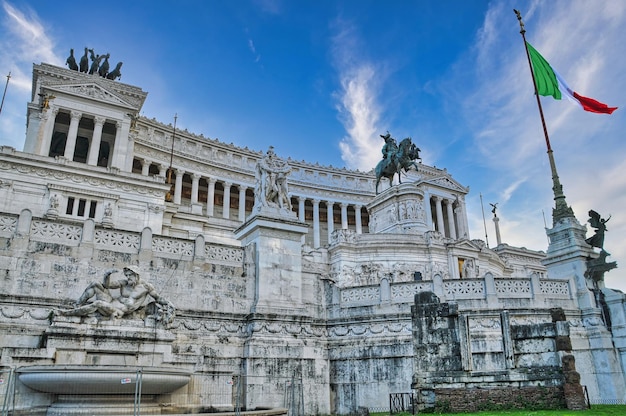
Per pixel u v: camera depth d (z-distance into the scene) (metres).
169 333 18.09
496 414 14.98
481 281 24.70
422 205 59.97
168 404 16.20
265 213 24.33
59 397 14.08
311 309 24.30
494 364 22.66
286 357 21.62
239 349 21.41
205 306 21.56
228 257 23.17
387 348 22.89
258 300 22.64
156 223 46.50
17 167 42.91
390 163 62.19
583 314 25.41
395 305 23.92
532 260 76.19
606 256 26.08
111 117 67.12
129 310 17.70
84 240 19.91
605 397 23.50
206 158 84.62
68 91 64.56
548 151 31.08
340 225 101.69
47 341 16.08
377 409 22.11
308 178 98.06
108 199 45.22
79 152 72.25
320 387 22.72
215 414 14.26
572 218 28.25
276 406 20.53
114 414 13.92
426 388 17.12
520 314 24.06
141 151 76.19
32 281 18.39
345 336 23.86
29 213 19.19
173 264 21.45
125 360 16.97
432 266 47.66
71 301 18.62
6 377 14.08
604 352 24.03
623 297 24.75
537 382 16.94
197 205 53.19
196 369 19.98
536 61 35.03
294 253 24.45
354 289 25.02
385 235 49.38
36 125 64.06
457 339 17.72
